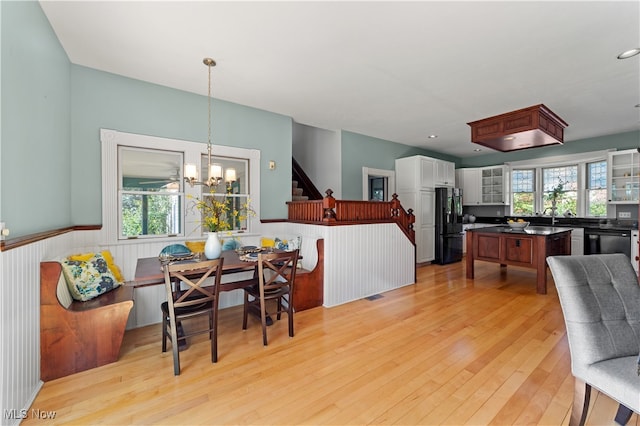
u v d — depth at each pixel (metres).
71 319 2.09
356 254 3.80
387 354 2.37
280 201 4.29
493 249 4.51
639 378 1.28
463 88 3.34
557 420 1.62
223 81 3.18
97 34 2.31
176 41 2.41
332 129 5.25
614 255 1.70
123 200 3.10
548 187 6.45
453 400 1.80
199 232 3.52
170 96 3.34
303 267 3.66
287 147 4.38
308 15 2.07
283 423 1.62
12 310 1.57
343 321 3.06
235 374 2.10
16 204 1.71
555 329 2.82
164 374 2.10
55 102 2.35
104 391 1.90
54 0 1.92
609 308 1.51
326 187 5.61
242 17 2.09
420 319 3.10
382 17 2.08
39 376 1.95
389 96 3.61
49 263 2.00
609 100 3.66
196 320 3.14
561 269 1.55
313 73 2.99
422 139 6.00
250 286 2.93
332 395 1.86
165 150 3.32
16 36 1.69
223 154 3.72
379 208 4.16
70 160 2.74
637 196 4.95
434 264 6.00
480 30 2.23
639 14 2.01
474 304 3.55
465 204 7.54
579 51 2.52
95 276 2.39
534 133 3.99
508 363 2.22
